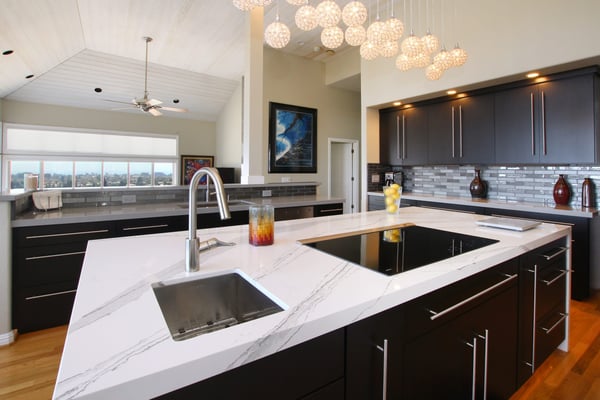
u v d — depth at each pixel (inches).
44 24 154.2
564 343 78.7
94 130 286.2
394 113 182.5
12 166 253.8
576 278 111.4
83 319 27.9
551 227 72.2
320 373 28.9
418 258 47.4
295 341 26.6
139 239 60.1
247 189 148.1
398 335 36.0
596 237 120.2
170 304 38.4
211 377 22.8
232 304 42.3
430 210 99.7
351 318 30.6
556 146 119.6
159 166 323.9
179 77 271.7
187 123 336.2
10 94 244.5
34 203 97.3
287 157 223.3
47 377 68.7
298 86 228.1
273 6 161.6
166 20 175.5
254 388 24.9
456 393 45.1
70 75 243.3
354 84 239.5
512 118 132.3
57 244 86.7
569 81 116.2
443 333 42.3
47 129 266.7
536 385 67.5
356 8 71.0
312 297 32.7
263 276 39.2
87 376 19.7
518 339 58.9
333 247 54.3
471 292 46.4
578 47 105.3
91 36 200.2
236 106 296.0
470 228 70.5
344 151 267.0
